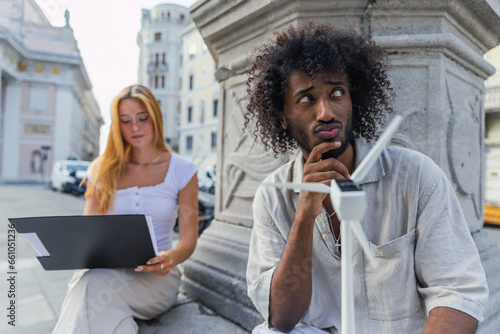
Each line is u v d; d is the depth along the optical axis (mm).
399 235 716
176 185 1413
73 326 1018
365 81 802
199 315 1468
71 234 1009
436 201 684
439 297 644
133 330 1156
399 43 1248
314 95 705
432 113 1264
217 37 1729
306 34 741
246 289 1388
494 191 8883
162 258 1195
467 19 1368
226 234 1705
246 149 1631
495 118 8883
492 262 1430
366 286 734
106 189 1347
